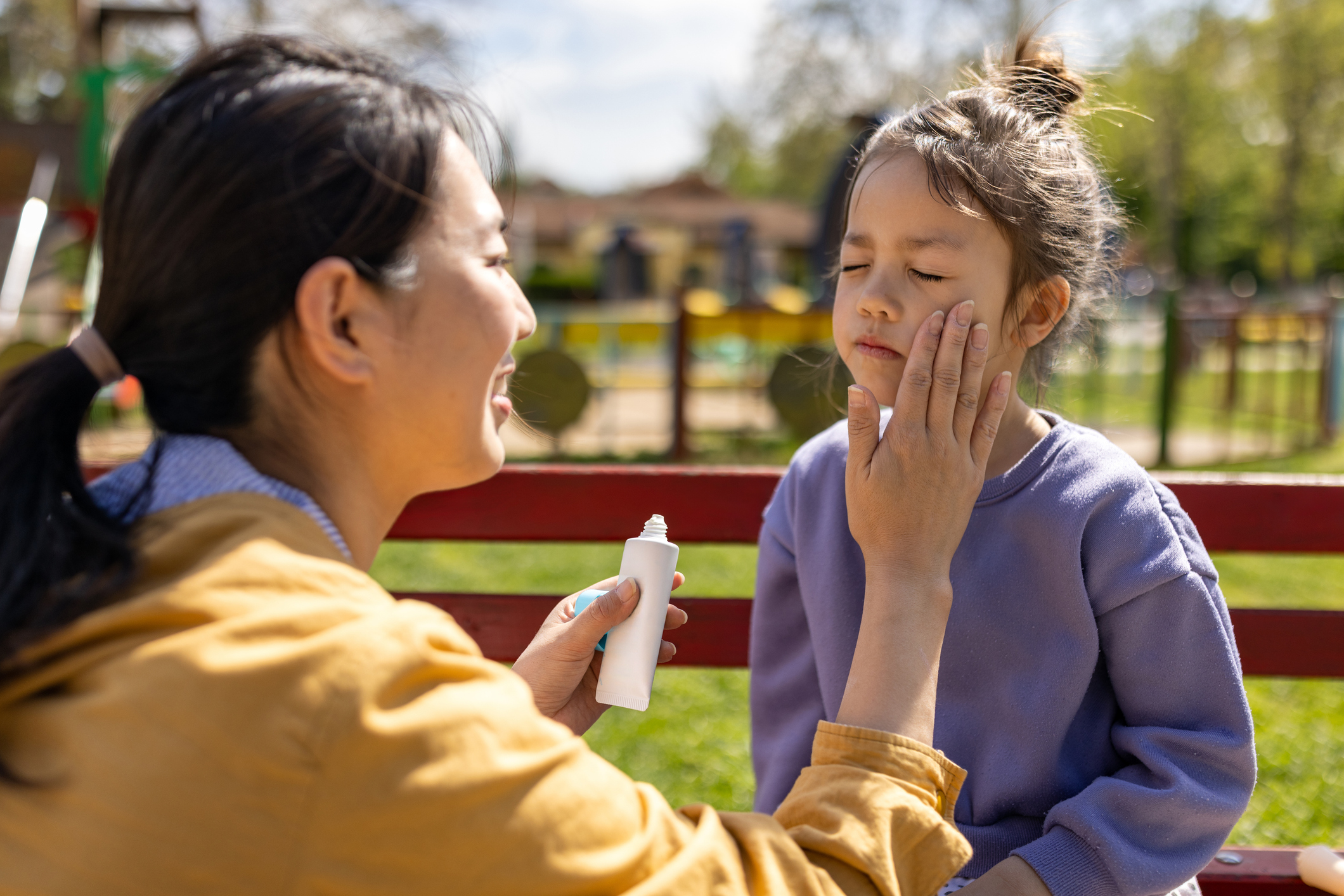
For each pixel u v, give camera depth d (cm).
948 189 110
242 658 64
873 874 79
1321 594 443
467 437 82
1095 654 115
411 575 463
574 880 69
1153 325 1097
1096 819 107
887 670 93
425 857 66
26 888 62
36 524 70
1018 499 118
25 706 67
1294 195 3325
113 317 75
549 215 4084
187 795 62
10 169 1697
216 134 72
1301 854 151
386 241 75
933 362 100
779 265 3759
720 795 255
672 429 777
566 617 118
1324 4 3020
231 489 75
